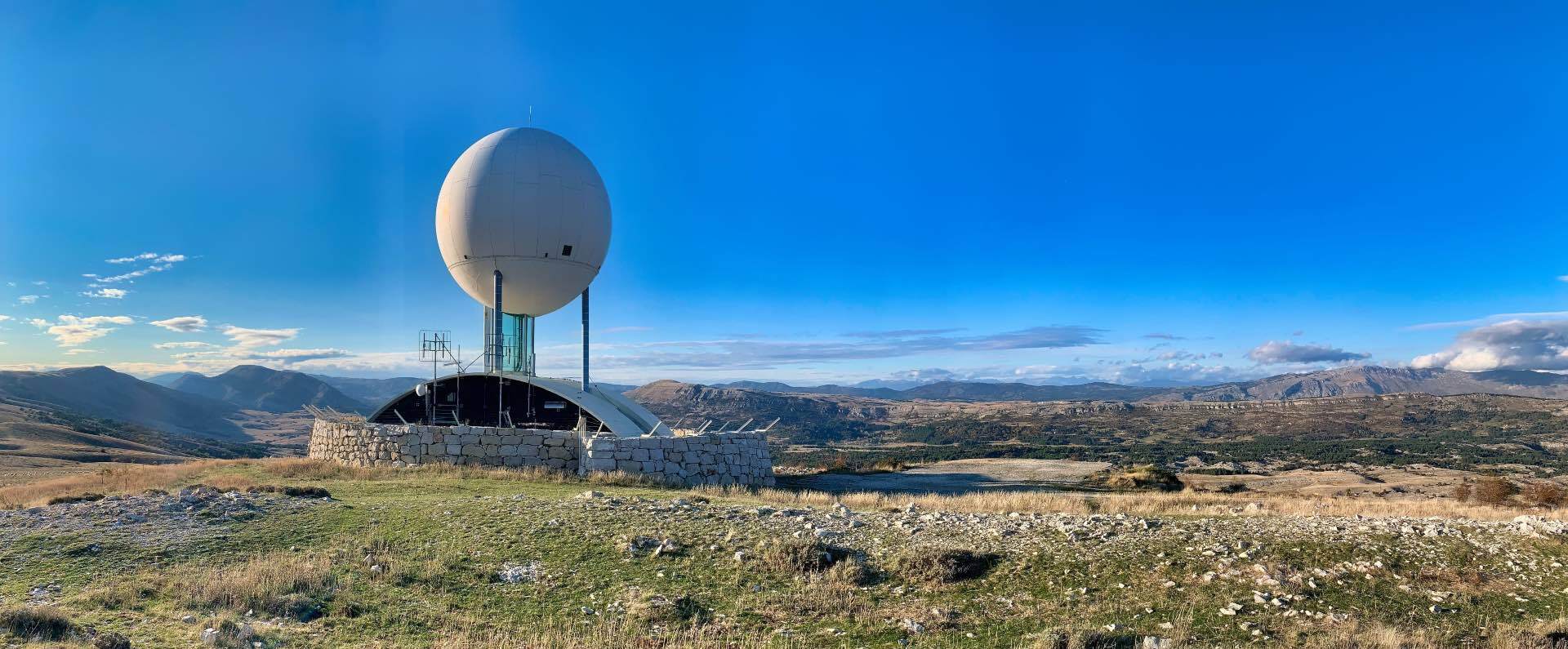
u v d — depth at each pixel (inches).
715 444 1239.5
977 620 449.7
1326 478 2365.9
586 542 586.2
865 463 1796.3
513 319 1568.7
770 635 426.3
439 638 407.2
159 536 596.1
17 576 501.0
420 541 595.2
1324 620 448.1
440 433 1284.4
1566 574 517.0
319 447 1467.8
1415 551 558.9
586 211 1439.5
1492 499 1262.3
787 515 685.3
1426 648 401.4
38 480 1631.4
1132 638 418.6
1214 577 511.5
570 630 422.3
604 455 1164.5
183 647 362.6
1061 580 516.1
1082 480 1439.5
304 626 417.1
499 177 1386.6
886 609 470.0
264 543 593.6
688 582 511.5
